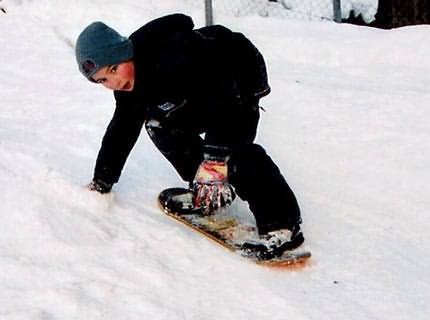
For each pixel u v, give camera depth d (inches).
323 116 200.8
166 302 113.4
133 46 119.5
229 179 125.6
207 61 117.6
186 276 121.0
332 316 113.7
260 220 125.2
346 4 328.5
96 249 124.5
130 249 126.0
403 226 146.3
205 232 132.3
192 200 137.5
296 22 275.7
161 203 140.4
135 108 129.0
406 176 168.1
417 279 126.1
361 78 229.1
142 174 159.6
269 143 185.8
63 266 118.5
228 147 120.1
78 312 107.4
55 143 171.3
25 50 251.4
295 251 126.3
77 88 217.9
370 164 174.6
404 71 231.3
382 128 191.8
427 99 205.9
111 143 133.3
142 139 178.2
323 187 163.0
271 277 122.9
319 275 125.3
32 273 115.4
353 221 147.2
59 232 127.0
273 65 241.9
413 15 285.6
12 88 216.2
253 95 123.3
